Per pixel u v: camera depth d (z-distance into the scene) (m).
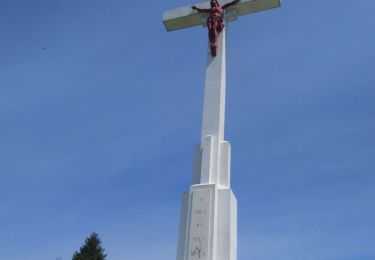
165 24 17.34
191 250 12.43
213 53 15.84
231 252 12.42
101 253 30.11
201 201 13.00
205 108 14.92
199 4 16.84
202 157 13.94
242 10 16.52
